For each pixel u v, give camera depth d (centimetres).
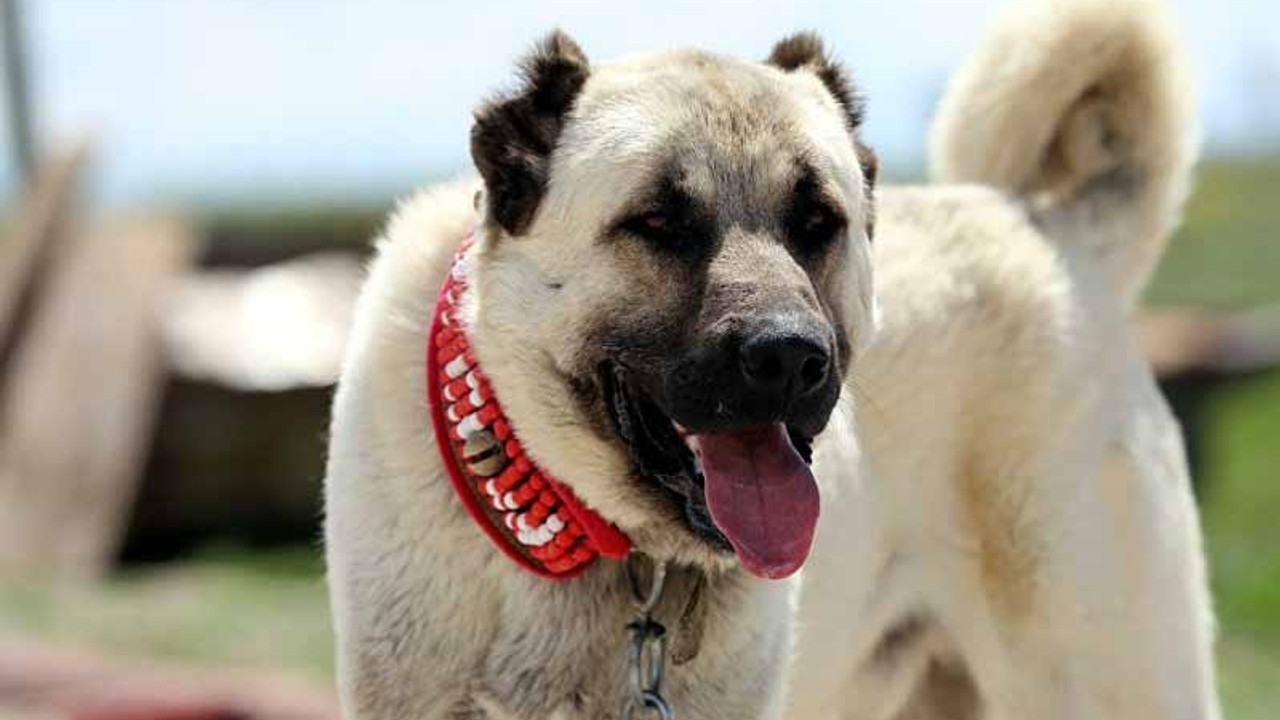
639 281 630
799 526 618
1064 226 898
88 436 1888
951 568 846
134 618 1549
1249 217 3950
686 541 646
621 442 638
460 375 645
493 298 642
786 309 604
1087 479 838
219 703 1195
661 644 645
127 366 1911
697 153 636
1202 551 890
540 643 652
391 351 668
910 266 834
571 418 638
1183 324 2292
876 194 721
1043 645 836
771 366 596
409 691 657
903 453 816
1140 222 912
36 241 2041
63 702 1216
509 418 644
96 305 1986
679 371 614
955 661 869
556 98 657
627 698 657
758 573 609
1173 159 916
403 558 654
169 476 1881
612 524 649
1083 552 832
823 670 784
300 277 2200
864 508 789
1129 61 900
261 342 1961
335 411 695
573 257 634
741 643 658
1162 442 867
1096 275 888
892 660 855
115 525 1828
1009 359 837
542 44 669
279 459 1916
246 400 1884
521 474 643
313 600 1628
